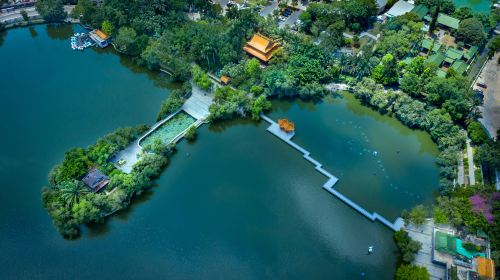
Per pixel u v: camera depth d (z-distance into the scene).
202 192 163.25
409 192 160.88
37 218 157.12
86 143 181.75
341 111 192.50
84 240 150.88
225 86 197.38
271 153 176.12
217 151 177.50
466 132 178.75
